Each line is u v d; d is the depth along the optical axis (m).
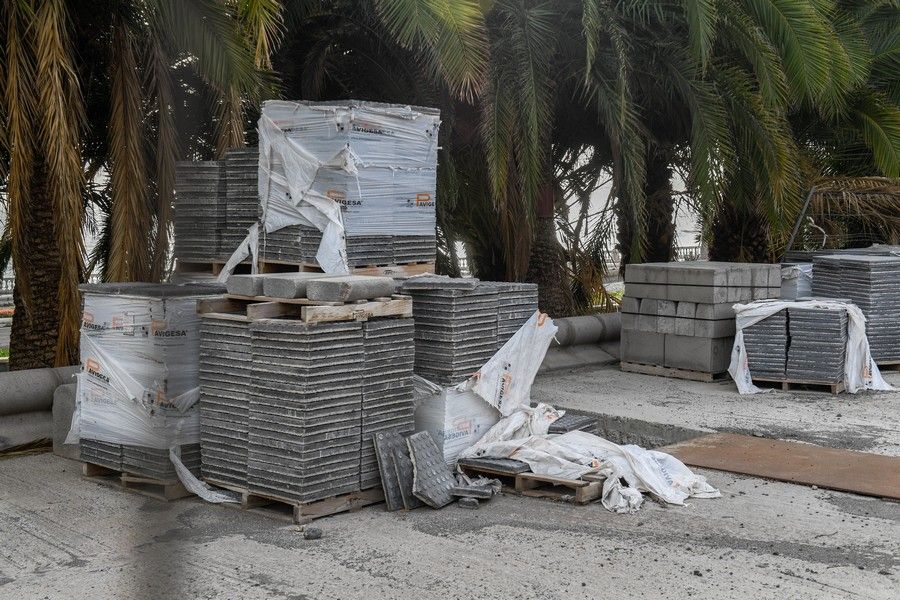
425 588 4.70
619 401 9.48
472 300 6.69
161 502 6.16
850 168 16.31
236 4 8.53
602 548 5.29
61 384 7.77
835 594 4.60
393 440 6.14
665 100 13.04
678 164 14.64
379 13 9.70
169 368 6.15
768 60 11.53
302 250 7.20
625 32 11.12
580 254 16.39
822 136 15.04
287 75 12.17
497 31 11.46
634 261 11.69
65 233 8.05
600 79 11.52
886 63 15.12
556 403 9.37
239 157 7.81
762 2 11.96
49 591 4.68
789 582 4.76
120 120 9.21
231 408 6.00
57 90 7.84
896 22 15.00
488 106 10.84
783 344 9.97
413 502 6.05
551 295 13.89
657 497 6.19
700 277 10.55
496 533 5.55
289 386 5.66
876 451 7.50
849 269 11.24
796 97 12.23
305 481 5.66
